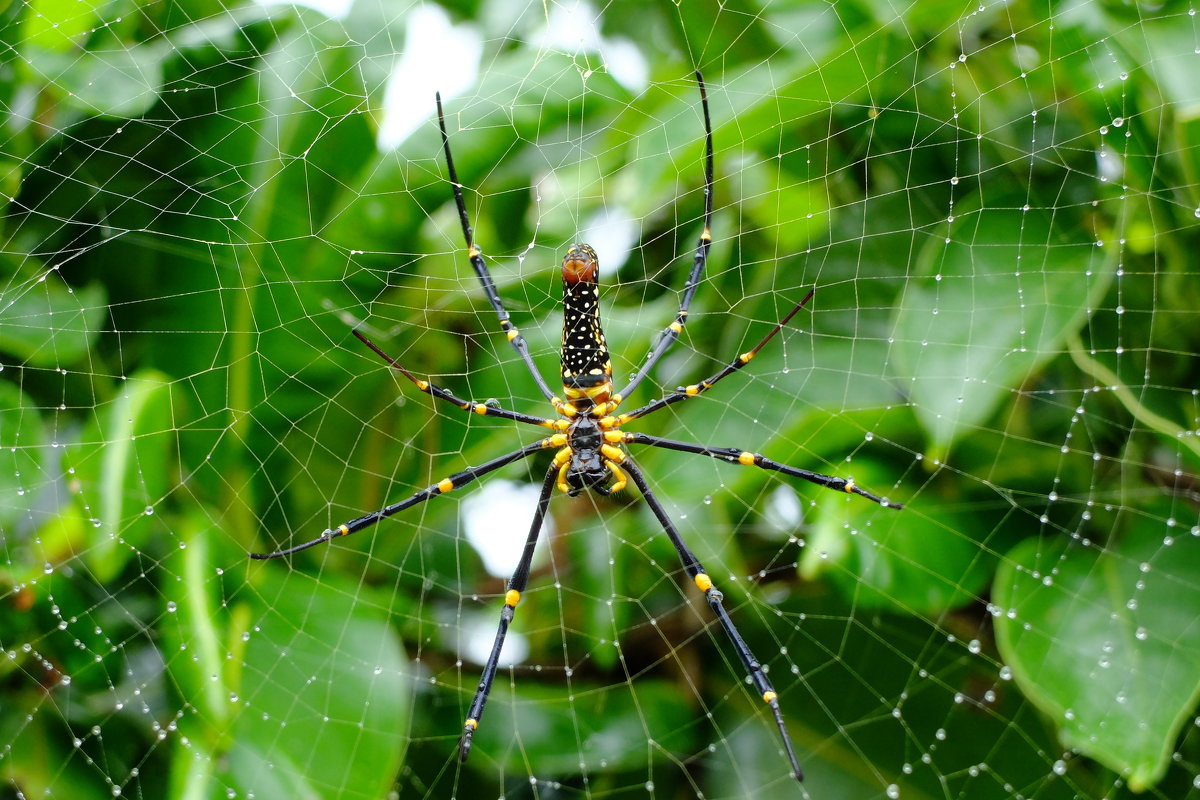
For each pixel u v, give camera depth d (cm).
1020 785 49
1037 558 48
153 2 49
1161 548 48
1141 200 48
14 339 48
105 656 49
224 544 49
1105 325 48
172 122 49
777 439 49
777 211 50
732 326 50
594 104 49
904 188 49
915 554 48
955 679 50
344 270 49
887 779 50
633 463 49
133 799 48
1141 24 47
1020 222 48
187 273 49
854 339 50
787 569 50
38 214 49
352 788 48
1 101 48
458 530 51
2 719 48
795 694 50
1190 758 48
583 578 50
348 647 49
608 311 51
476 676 50
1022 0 48
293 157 49
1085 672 47
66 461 49
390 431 50
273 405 50
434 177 49
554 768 49
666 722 49
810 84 48
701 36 49
